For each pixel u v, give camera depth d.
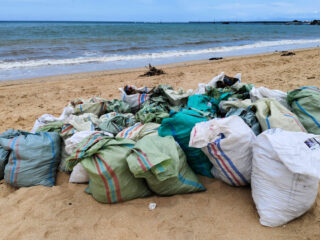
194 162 2.77
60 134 3.17
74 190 2.71
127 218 2.24
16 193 2.66
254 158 2.21
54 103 6.32
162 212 2.29
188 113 2.86
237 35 36.31
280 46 21.77
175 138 2.74
